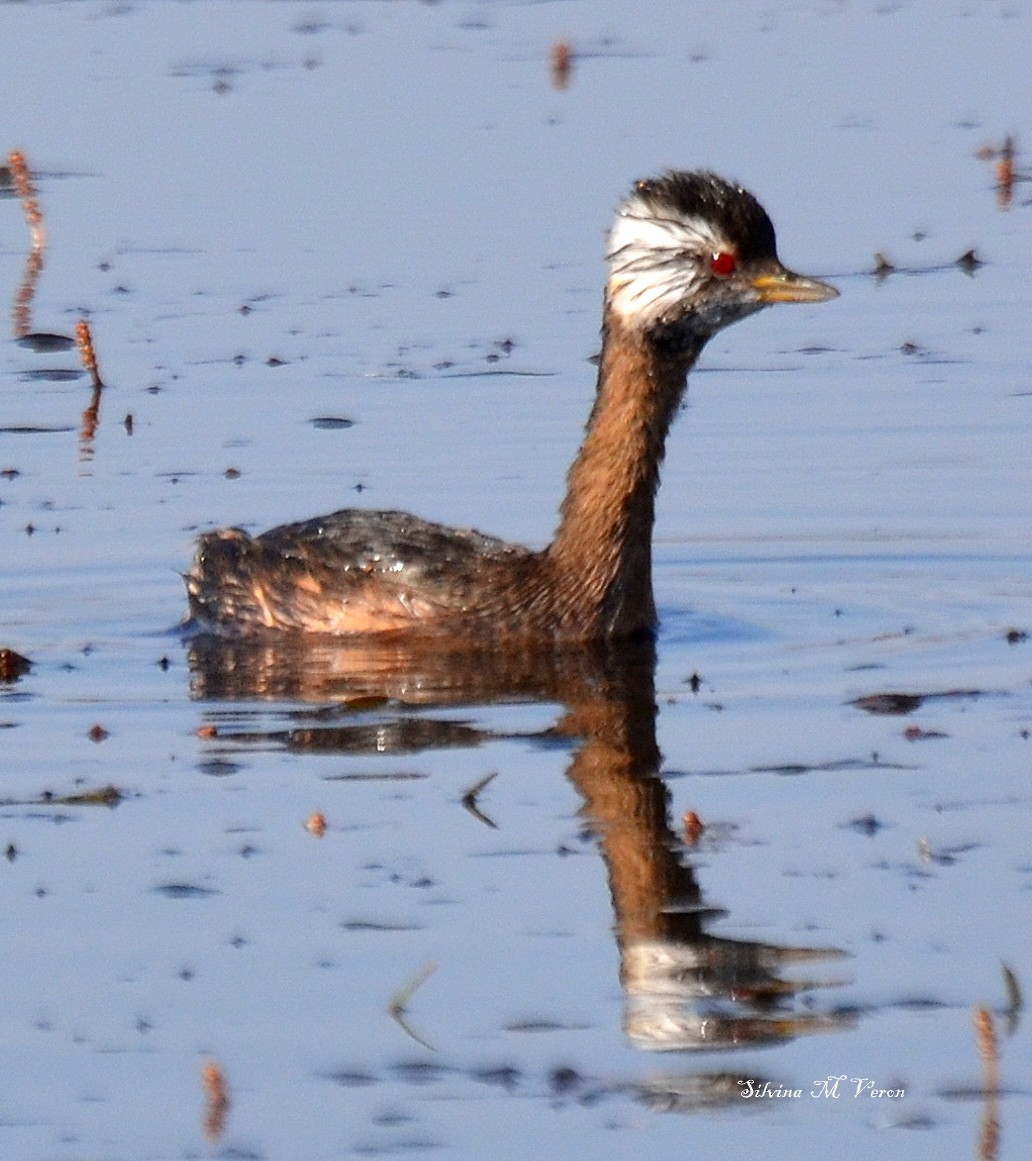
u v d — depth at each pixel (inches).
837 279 948.0
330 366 858.1
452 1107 366.9
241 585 634.2
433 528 632.4
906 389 824.9
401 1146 354.9
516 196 1036.5
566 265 954.7
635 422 606.9
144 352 879.7
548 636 607.2
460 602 609.9
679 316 605.0
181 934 426.9
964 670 578.2
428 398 822.5
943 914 426.3
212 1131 359.9
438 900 437.7
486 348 873.5
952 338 876.6
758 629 622.8
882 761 507.5
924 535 698.2
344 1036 388.8
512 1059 382.0
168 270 966.4
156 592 663.8
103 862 460.4
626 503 607.2
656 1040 384.8
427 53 1291.8
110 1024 394.0
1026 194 1037.2
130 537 702.5
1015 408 798.5
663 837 465.4
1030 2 1376.7
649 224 605.6
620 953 414.3
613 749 521.3
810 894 436.1
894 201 1031.0
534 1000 401.1
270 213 1031.6
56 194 1067.9
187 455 775.1
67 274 967.6
